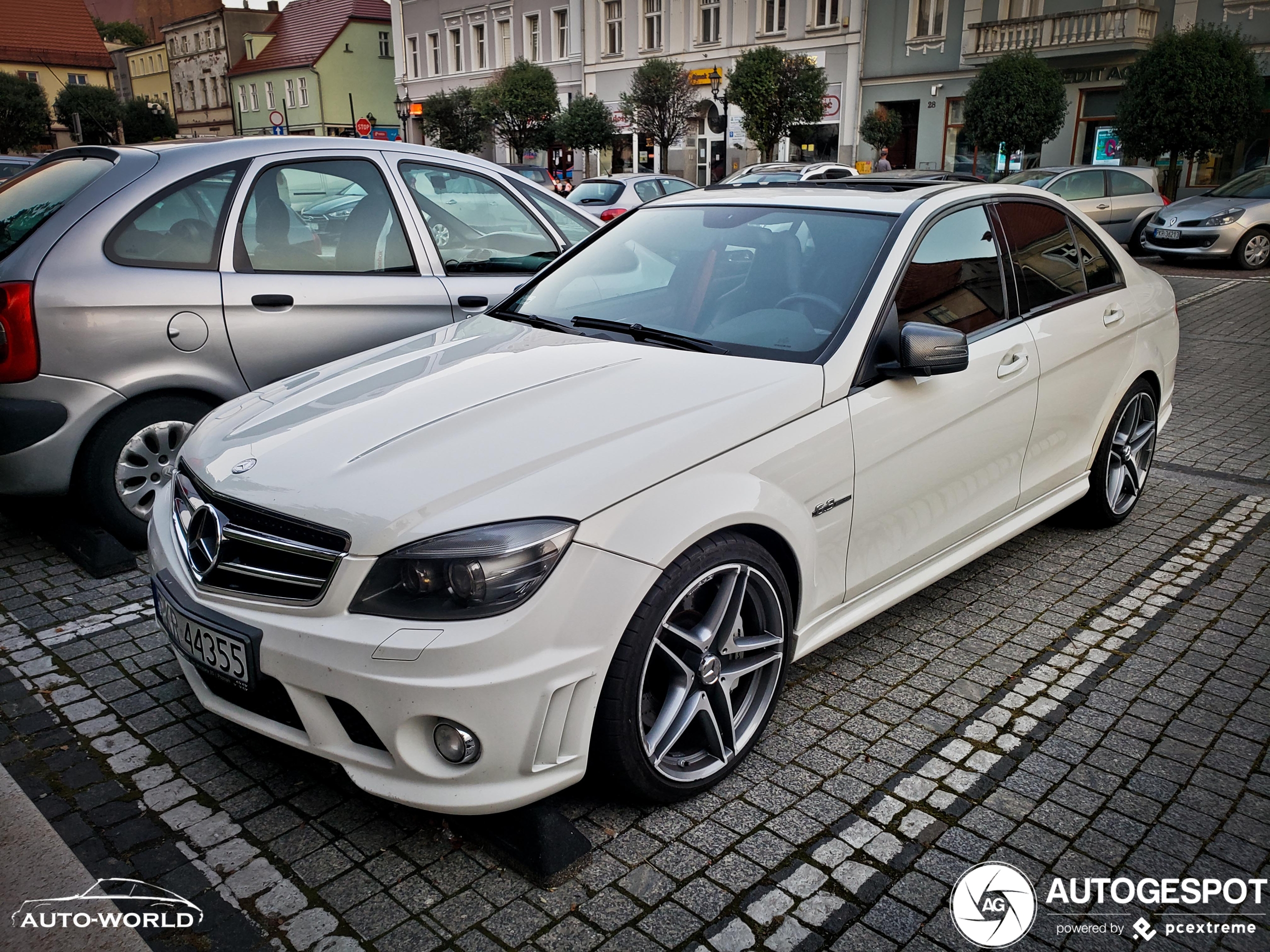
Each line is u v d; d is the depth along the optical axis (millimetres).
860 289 3135
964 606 3904
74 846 2518
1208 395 7426
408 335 4750
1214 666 3426
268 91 62781
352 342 4594
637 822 2600
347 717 2354
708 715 2645
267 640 2352
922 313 3252
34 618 3779
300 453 2607
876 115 28031
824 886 2371
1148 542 4547
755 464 2658
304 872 2424
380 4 58469
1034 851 2500
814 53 31219
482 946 2188
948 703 3191
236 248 4328
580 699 2326
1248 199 15141
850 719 3104
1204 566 4277
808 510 2814
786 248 3414
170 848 2508
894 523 3178
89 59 60000
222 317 4219
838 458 2881
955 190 3643
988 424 3480
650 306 3463
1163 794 2725
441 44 45781
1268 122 23250
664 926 2244
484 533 2240
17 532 4664
